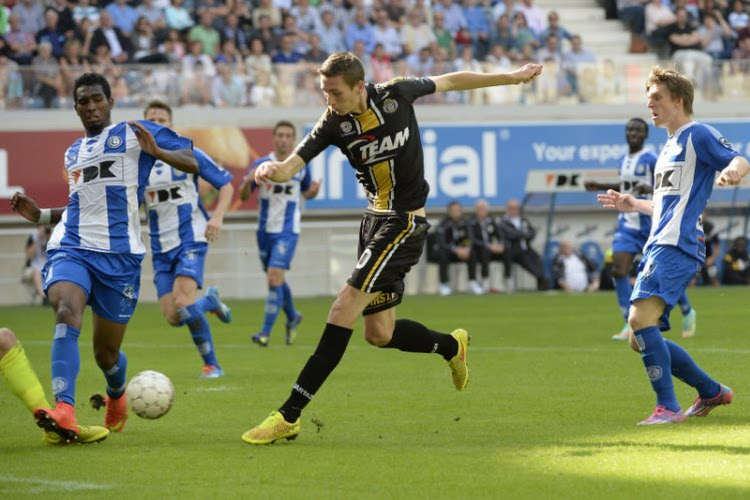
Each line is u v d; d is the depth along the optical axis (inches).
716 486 741.3
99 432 954.1
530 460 846.5
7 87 3316.9
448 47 3961.6
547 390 1280.8
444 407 1156.5
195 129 3427.7
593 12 4404.5
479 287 3538.4
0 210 3292.3
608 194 1095.6
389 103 951.6
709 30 4220.0
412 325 1044.5
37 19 3538.4
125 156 977.5
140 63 3563.0
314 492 743.1
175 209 1472.7
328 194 3518.7
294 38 3740.2
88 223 970.1
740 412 1082.7
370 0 3981.3
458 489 747.4
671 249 1019.9
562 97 3786.9
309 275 3558.1
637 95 3823.8
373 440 955.3
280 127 1904.5
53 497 736.3
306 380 939.3
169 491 751.7
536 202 3735.2
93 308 979.9
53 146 3329.2
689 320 1921.8
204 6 3745.1
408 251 973.8
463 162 3634.4
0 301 3314.5
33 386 916.0
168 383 969.5
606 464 823.1
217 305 1577.3
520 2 4101.9
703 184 1022.4
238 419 1097.4
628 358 1617.9
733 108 3823.8
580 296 3262.8
